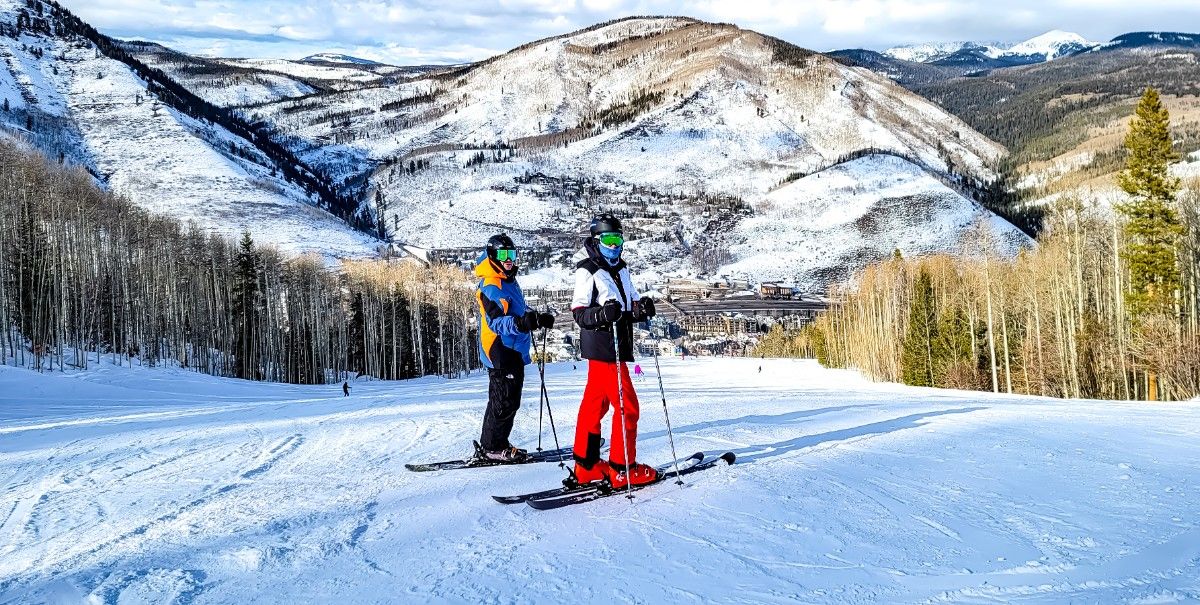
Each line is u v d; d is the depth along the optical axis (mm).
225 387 40688
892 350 51562
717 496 4555
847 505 4348
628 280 4898
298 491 5137
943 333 45344
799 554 3482
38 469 6527
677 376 55406
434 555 3576
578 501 4520
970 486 4848
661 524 4000
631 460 4734
